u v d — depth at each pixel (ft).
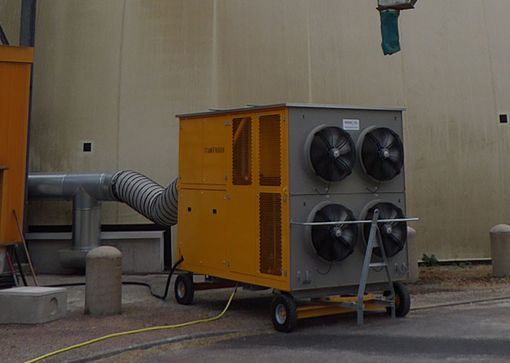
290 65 50.83
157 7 51.44
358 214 29.53
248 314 31.81
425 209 51.29
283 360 22.88
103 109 50.37
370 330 27.81
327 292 28.71
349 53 51.80
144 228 48.88
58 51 51.83
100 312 31.24
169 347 25.18
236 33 51.13
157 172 49.26
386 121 30.58
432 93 52.65
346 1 52.49
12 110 33.88
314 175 28.19
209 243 32.83
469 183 52.37
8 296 29.07
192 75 50.31
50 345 24.63
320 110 28.71
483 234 52.08
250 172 30.07
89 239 45.80
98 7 51.98
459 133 52.70
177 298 35.27
